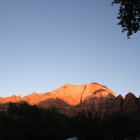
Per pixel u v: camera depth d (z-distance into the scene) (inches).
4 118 2154.3
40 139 1829.5
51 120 1940.2
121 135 2174.0
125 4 641.6
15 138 1831.9
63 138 1978.3
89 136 1797.5
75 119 1971.0
